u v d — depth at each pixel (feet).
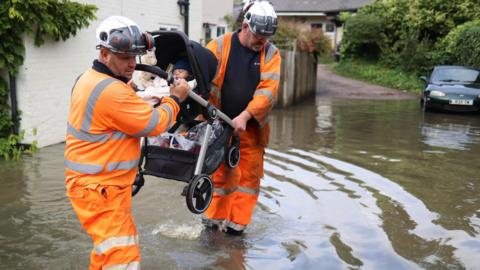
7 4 22.77
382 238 15.49
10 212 16.87
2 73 24.76
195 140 13.44
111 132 10.11
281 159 25.35
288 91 48.75
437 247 14.92
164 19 39.88
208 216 15.88
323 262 13.78
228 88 14.78
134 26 10.01
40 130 25.79
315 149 28.04
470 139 32.22
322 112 45.47
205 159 13.26
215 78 14.71
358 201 18.95
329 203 18.67
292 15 126.93
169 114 10.80
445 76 49.96
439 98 45.27
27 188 19.34
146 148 13.48
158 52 13.70
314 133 33.47
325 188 20.51
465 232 16.16
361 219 17.10
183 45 13.48
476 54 62.34
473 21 71.51
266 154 26.40
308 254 14.28
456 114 45.16
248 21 14.01
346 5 123.95
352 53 93.09
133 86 12.26
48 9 24.77
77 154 10.21
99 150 10.11
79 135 10.12
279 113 44.27
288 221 16.84
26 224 15.90
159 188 19.93
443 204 18.86
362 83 78.59
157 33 12.89
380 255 14.28
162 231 15.69
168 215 17.07
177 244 14.76
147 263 13.47
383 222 16.87
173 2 41.06
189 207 12.67
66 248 14.25
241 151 15.35
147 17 37.22
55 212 16.97
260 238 15.39
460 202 19.15
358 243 15.11
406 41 80.84
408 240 15.40
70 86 28.04
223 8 64.54
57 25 25.36
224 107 14.99
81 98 9.98
